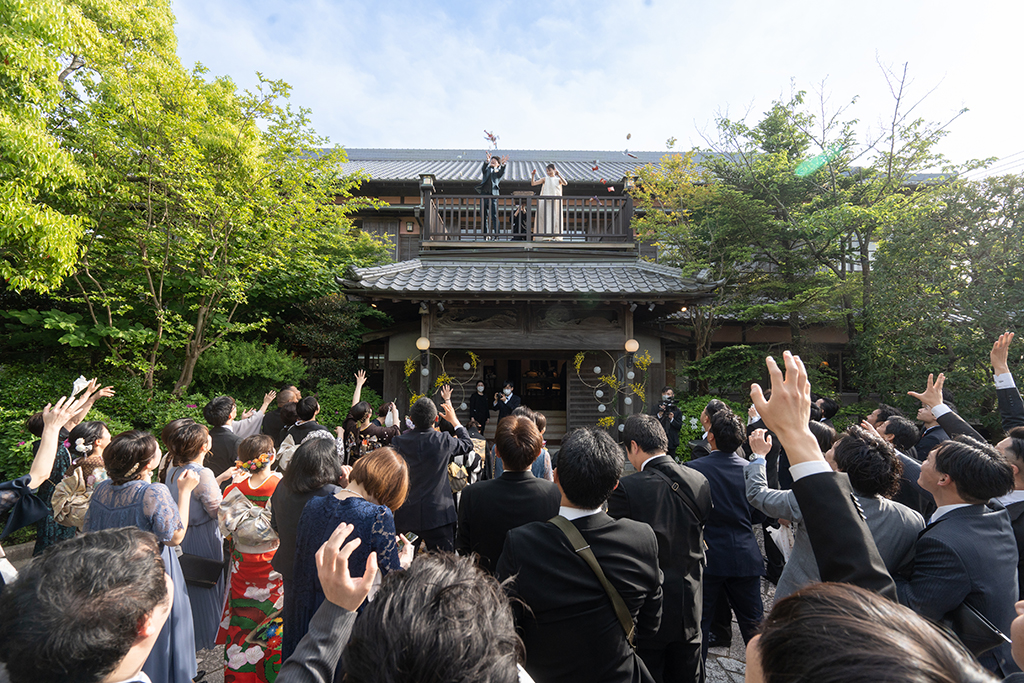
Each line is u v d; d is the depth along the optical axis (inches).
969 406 326.3
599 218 458.6
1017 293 300.0
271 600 106.4
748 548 117.1
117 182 299.1
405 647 32.4
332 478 96.8
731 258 432.1
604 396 431.8
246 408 385.4
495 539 103.0
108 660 38.8
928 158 402.6
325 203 442.6
